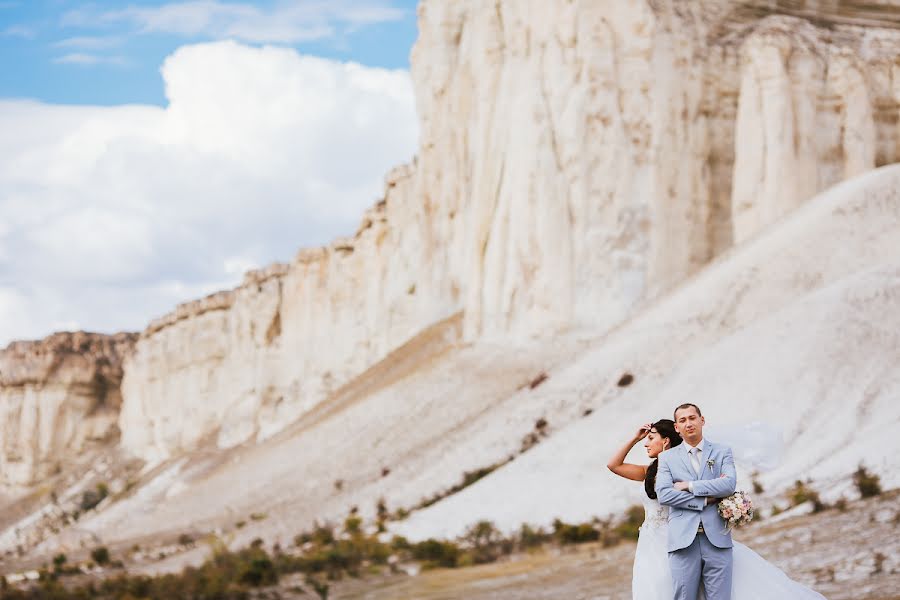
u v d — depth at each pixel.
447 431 61.19
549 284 64.94
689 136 66.19
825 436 37.84
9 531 132.62
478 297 69.69
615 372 53.22
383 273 101.62
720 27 69.81
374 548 40.31
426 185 84.44
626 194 64.88
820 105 65.69
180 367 140.50
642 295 64.00
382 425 67.12
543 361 63.12
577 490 41.72
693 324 54.22
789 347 43.97
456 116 78.88
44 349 159.00
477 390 64.06
